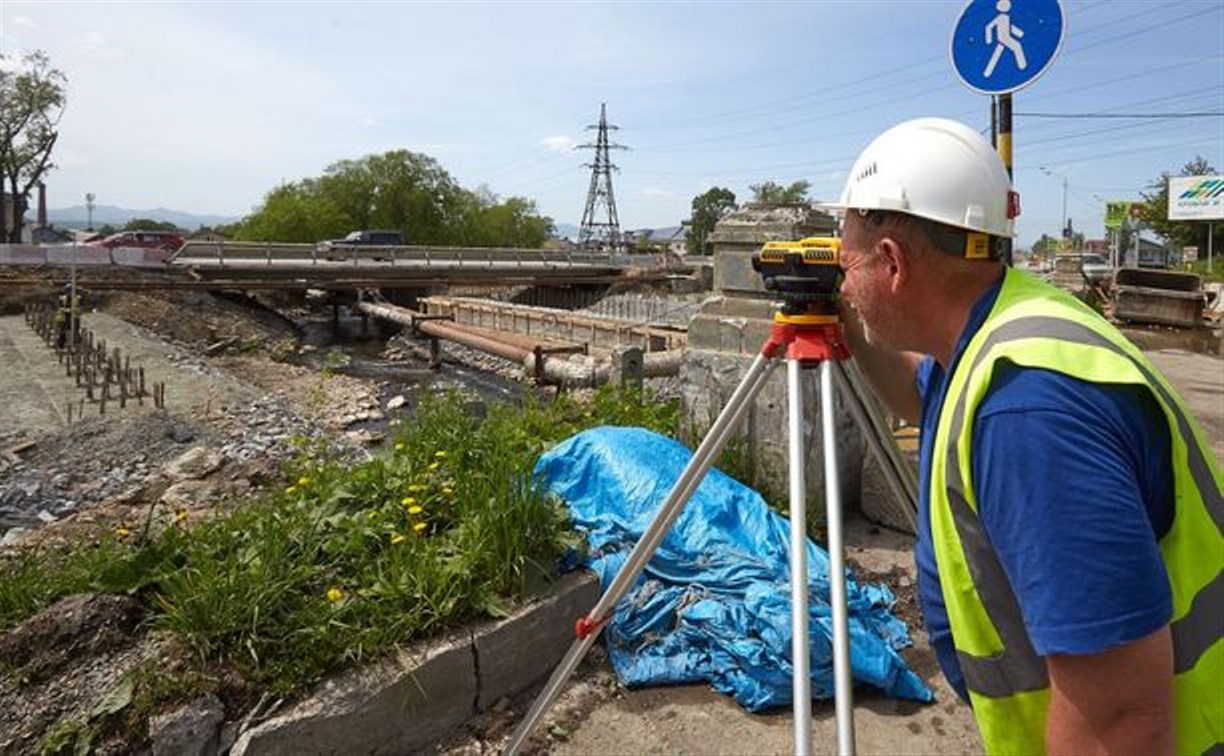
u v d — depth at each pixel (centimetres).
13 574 367
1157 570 101
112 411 1274
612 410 586
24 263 2692
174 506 720
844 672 155
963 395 118
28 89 3891
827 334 185
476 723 282
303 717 244
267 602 273
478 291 3897
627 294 3472
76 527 678
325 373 1706
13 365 1609
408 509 338
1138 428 108
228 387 1568
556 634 312
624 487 382
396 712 262
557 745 273
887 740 274
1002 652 119
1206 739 114
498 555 314
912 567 390
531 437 491
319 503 361
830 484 170
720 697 299
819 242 183
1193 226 4319
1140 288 1681
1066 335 113
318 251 3469
